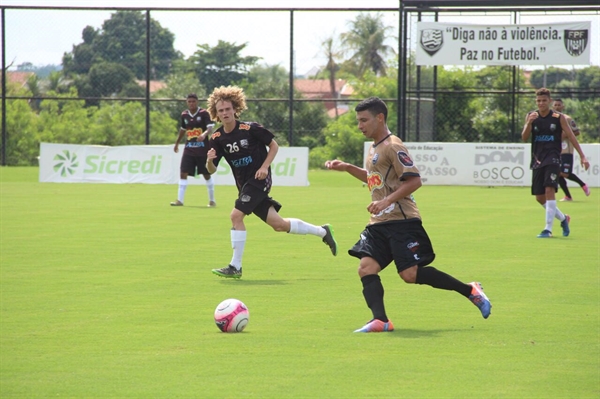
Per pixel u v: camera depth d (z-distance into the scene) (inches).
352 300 563.8
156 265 715.4
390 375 377.7
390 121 2824.8
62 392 351.3
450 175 1740.9
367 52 3863.2
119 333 461.1
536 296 580.1
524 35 1759.4
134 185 1732.3
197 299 564.4
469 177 1731.1
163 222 1056.2
